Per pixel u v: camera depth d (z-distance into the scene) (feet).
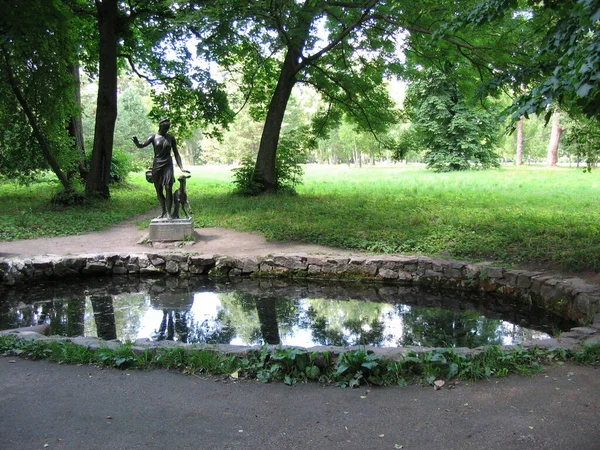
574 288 23.45
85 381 13.82
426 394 12.78
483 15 20.47
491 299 27.91
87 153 79.15
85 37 72.90
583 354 14.53
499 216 42.06
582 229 34.53
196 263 34.32
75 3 62.85
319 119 72.74
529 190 66.33
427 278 30.81
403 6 49.96
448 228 38.19
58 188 73.00
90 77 79.82
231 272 34.22
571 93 16.67
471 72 53.72
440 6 47.52
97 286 32.14
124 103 201.87
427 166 124.16
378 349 14.82
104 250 36.88
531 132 197.16
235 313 26.07
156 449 10.30
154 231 38.45
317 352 14.23
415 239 36.19
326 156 296.10
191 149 276.21
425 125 117.39
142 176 106.22
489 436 10.59
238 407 12.22
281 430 11.07
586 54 14.49
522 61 44.01
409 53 58.13
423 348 14.99
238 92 76.38
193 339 21.81
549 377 13.55
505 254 30.91
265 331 22.95
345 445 10.40
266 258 33.91
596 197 55.67
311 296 29.60
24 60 57.47
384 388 13.24
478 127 117.60
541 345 15.39
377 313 25.91
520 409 11.76
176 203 39.45
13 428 11.18
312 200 58.90
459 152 118.11
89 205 57.21
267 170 65.31
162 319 25.02
